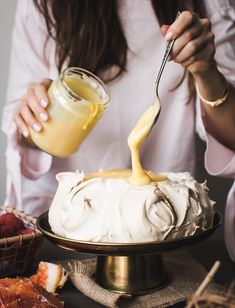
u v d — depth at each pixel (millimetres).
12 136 1340
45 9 1395
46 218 1015
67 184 943
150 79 1428
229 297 566
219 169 1351
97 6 1329
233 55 1443
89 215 861
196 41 989
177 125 1465
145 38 1406
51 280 913
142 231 836
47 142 1074
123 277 918
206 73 1093
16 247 964
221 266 1058
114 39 1360
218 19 1444
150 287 922
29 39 1452
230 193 1324
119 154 1461
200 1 1443
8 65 1734
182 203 875
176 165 1496
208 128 1329
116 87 1417
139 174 903
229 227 1313
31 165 1388
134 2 1389
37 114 1049
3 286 816
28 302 791
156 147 1475
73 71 1076
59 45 1371
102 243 812
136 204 847
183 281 959
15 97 1445
